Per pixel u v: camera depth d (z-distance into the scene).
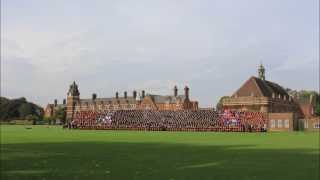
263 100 139.50
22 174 20.34
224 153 34.03
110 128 123.38
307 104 173.75
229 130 115.06
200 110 123.44
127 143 48.16
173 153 33.81
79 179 19.06
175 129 119.12
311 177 20.19
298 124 124.62
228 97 146.12
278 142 51.22
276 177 20.12
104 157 29.72
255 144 47.12
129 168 23.14
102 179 19.16
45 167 23.16
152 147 41.31
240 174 21.08
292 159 28.95
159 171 22.00
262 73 156.75
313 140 57.09
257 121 118.50
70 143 46.75
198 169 22.97
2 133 76.81
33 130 97.19
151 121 123.25
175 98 190.50
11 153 32.56
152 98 195.50
